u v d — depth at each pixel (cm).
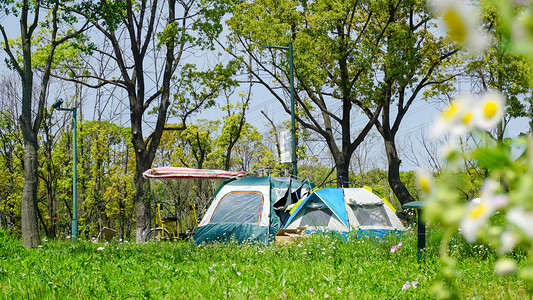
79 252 1060
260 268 745
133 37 2550
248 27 2814
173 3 2688
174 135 4228
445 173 96
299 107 3528
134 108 2547
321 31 2644
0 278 675
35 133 1741
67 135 4059
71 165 4088
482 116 88
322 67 2705
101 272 695
